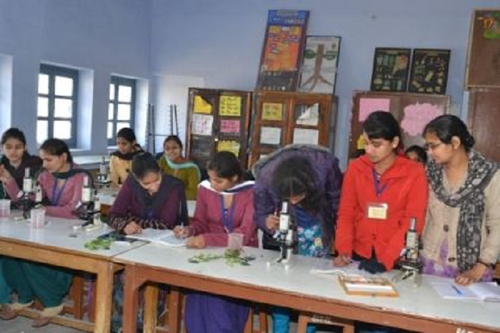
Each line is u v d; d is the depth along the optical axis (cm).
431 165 230
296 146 261
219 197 273
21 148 346
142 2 651
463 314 190
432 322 189
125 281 238
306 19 593
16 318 328
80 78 580
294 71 581
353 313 199
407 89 550
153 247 258
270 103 552
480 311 194
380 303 197
